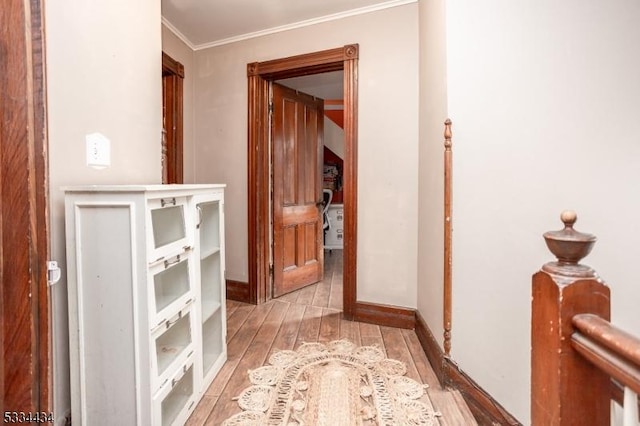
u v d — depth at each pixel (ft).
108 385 4.25
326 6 8.51
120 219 4.16
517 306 5.41
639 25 5.11
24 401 3.10
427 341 6.92
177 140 9.69
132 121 5.68
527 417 5.30
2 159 3.05
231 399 5.48
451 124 5.71
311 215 12.31
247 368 6.43
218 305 6.57
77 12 4.54
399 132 8.38
